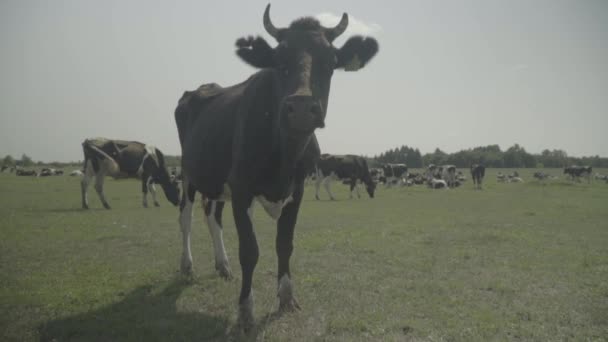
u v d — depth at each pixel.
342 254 7.91
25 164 123.19
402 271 6.62
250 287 4.32
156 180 17.88
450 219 13.53
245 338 4.00
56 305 4.88
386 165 39.47
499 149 154.12
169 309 4.83
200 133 5.68
